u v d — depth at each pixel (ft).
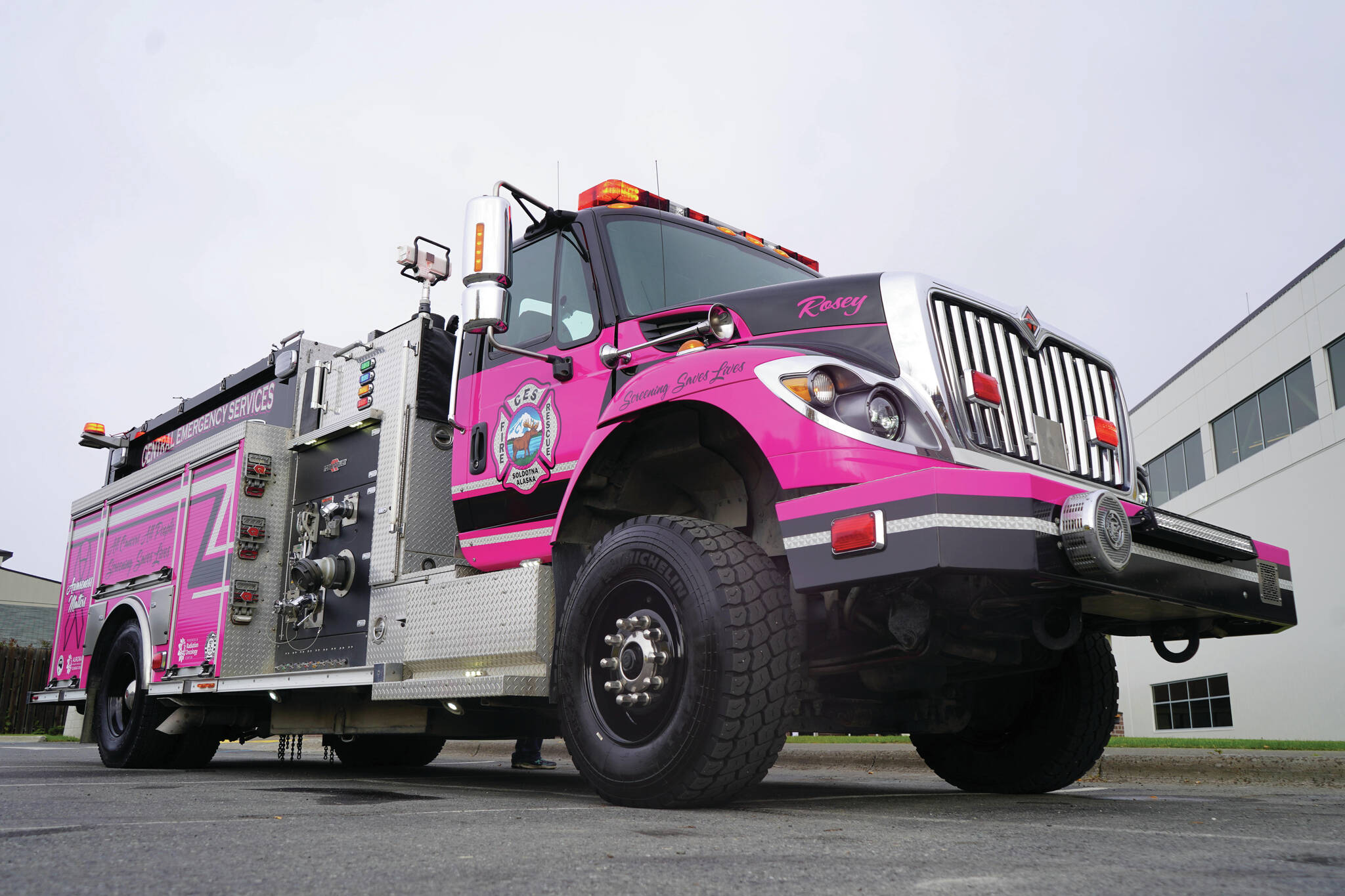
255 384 22.44
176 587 21.36
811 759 25.70
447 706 14.80
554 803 11.53
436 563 16.99
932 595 10.25
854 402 10.40
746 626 9.96
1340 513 44.01
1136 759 20.39
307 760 27.14
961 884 5.70
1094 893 5.45
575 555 13.20
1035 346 12.03
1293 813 11.07
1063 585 9.39
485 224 12.80
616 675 10.87
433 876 5.87
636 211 15.55
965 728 14.83
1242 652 51.34
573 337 14.74
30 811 10.25
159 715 21.17
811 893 5.41
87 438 27.61
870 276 11.78
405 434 17.17
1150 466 65.46
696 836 7.85
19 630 121.70
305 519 19.31
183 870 6.08
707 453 12.29
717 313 12.00
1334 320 44.88
